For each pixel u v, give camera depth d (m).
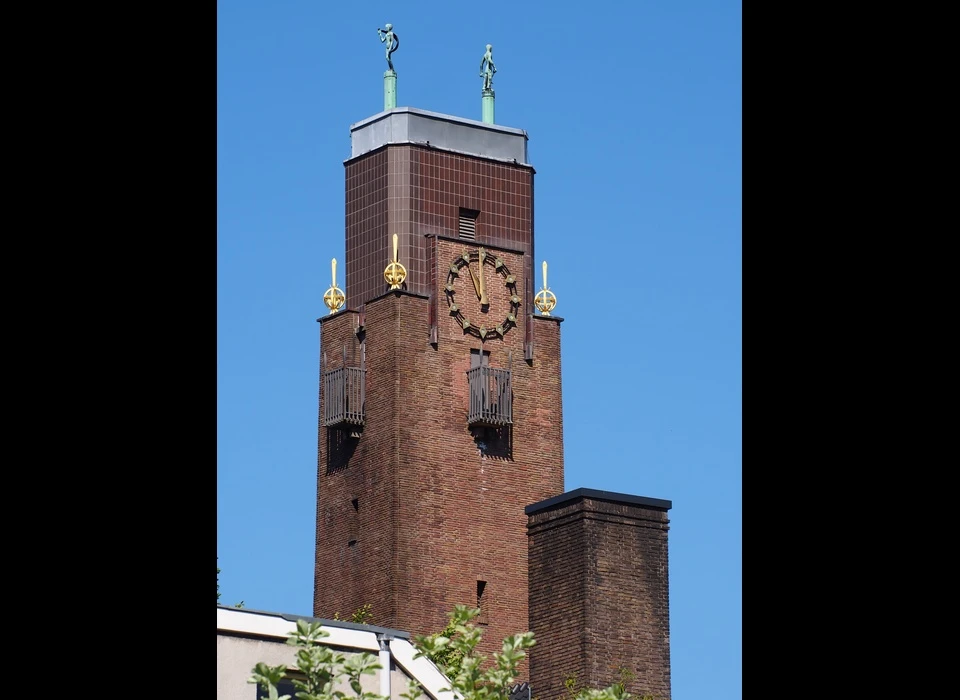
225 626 41.16
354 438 137.38
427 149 139.25
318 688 27.08
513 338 139.38
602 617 96.50
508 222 141.25
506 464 137.38
